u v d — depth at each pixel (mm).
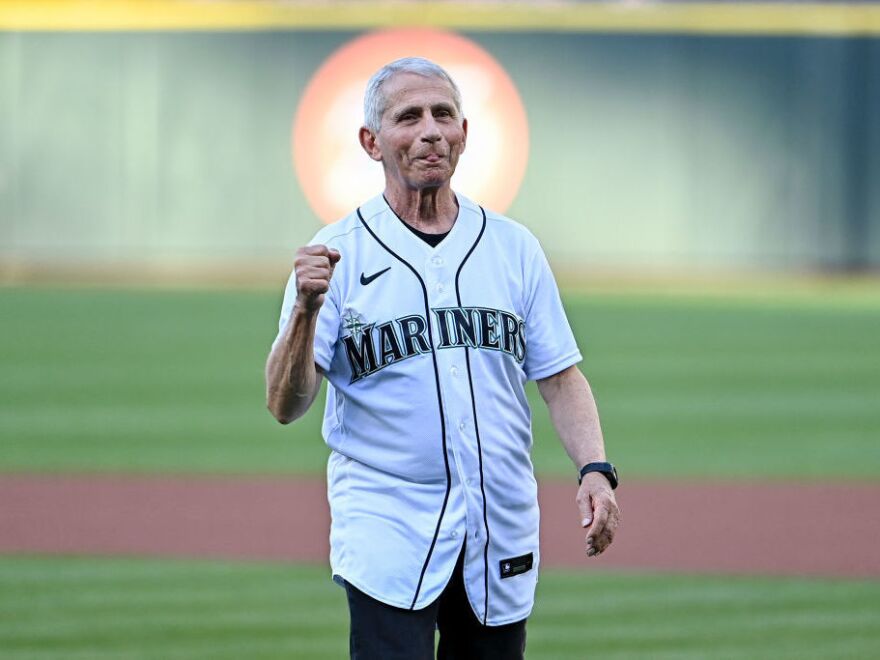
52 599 22297
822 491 31156
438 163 12102
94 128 83812
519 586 12531
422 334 12180
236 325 61938
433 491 12203
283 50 82875
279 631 20531
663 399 44062
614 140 81875
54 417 40781
